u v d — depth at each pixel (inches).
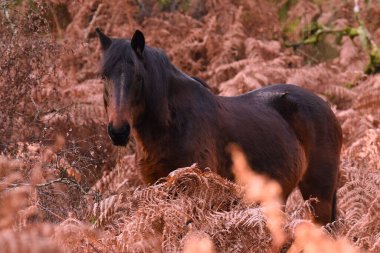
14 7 481.4
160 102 352.8
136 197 310.5
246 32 837.8
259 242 299.6
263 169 395.9
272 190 331.0
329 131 440.5
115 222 307.6
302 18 904.9
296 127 428.1
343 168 469.4
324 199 435.5
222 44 781.3
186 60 769.6
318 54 894.4
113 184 478.0
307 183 438.0
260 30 857.5
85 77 672.4
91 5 762.8
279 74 709.3
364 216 355.6
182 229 301.6
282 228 298.8
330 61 863.1
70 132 493.4
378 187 399.5
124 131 331.6
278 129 411.8
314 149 434.9
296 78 700.0
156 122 353.7
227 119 385.4
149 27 793.6
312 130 432.8
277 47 798.5
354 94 688.4
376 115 645.9
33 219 308.2
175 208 299.9
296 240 295.0
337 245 287.9
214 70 751.1
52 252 238.5
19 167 357.7
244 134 389.7
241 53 797.9
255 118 403.2
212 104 379.2
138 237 289.4
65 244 269.4
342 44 887.7
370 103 653.9
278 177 403.5
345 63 810.8
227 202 331.3
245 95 425.4
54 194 363.9
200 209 308.2
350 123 603.2
